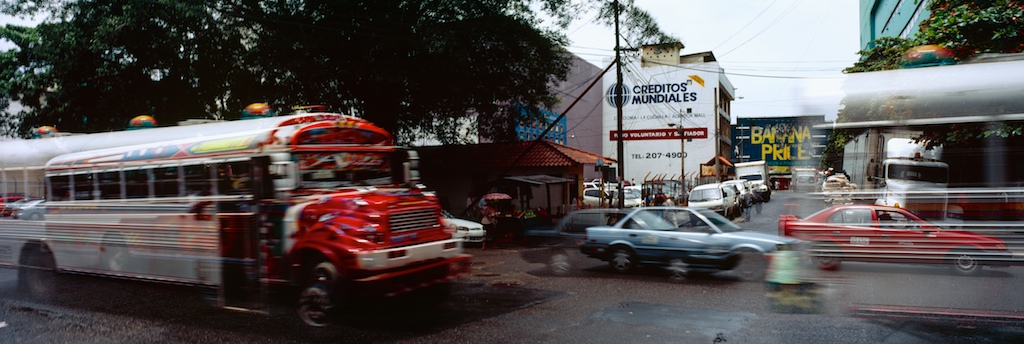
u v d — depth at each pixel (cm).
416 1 1792
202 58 1816
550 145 2477
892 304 664
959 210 625
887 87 675
